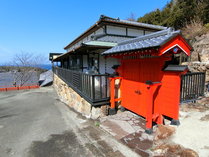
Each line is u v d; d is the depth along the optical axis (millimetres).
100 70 7793
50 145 3061
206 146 2254
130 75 3980
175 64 3000
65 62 15266
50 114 5988
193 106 3941
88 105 4707
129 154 2434
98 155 2529
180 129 2818
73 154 2639
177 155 2162
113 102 4254
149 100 2926
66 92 8547
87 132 3520
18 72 21219
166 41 2398
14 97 12242
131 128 3334
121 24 7992
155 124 3436
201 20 10320
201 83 4496
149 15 18109
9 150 2975
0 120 5598
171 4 16156
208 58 6250
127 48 3191
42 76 23469
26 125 4656
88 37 10547
